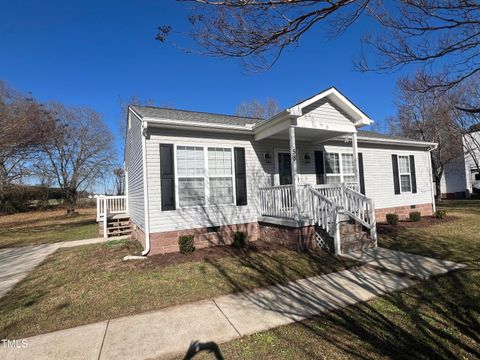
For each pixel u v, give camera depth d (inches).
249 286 183.2
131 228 444.8
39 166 720.3
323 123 302.5
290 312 142.3
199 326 130.5
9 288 205.2
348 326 125.4
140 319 140.7
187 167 301.9
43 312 154.8
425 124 692.7
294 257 249.9
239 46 104.8
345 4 95.2
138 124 324.5
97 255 298.8
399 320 129.5
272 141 360.8
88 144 962.7
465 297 150.6
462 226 369.7
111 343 118.1
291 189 290.8
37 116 577.6
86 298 172.2
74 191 952.9
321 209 275.3
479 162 912.3
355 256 246.5
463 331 117.6
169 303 159.9
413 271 196.9
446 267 201.5
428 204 522.3
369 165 456.4
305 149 390.9
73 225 673.0
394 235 331.0
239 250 283.4
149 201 279.4
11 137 501.7
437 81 151.3
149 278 204.5
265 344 112.4
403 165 500.1
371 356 101.7
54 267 260.7
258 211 344.2
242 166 335.9
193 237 284.5
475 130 613.6
